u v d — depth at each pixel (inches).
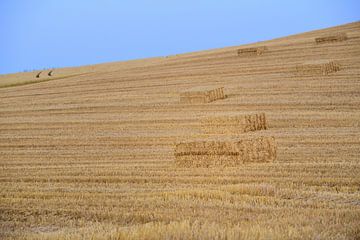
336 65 1951.3
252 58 2500.0
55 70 3978.8
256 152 940.6
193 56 2967.5
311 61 1973.4
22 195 799.7
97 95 2098.9
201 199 712.4
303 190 752.3
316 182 794.2
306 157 971.3
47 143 1344.7
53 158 1152.8
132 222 622.5
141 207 686.5
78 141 1337.4
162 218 617.9
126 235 499.8
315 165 898.7
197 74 2297.0
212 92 1689.2
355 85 1702.8
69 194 791.7
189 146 944.3
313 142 1101.7
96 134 1407.5
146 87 2146.9
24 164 1098.7
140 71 2652.6
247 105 1583.4
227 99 1700.3
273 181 811.4
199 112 1556.3
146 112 1654.8
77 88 2365.9
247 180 820.6
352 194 721.6
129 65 3609.7
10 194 804.6
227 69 2304.4
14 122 1700.3
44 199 764.0
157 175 903.7
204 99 1670.8
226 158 920.3
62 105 1964.8
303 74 1941.4
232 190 753.0
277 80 1921.8
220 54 2842.0
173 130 1364.4
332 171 853.2
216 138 957.2
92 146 1263.5
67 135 1430.9
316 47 2497.5
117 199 741.9
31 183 901.8
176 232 502.6
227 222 575.5
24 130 1560.0
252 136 967.0
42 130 1537.9
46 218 656.4
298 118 1369.3
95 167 1015.6
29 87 2632.9
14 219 661.3
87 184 877.2
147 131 1382.9
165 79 2288.4
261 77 2023.9
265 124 1252.5
